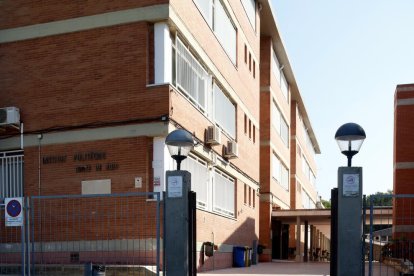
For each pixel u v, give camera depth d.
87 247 13.41
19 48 14.83
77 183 13.80
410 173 20.97
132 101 13.60
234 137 21.45
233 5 21.31
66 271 11.77
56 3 14.58
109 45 13.97
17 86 14.75
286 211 31.44
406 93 21.58
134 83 13.64
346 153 8.63
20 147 14.51
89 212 13.56
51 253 13.68
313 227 46.53
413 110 21.39
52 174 14.09
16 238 13.99
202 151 16.25
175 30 14.29
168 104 13.30
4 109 14.45
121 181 13.39
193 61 16.02
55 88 14.37
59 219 13.80
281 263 27.56
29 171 14.33
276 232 34.53
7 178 14.76
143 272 11.57
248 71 24.14
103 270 10.52
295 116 43.31
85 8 14.27
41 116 14.42
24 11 14.88
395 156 21.41
